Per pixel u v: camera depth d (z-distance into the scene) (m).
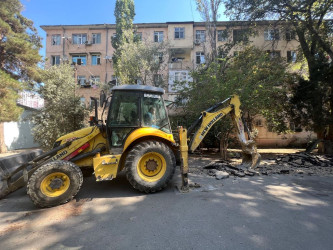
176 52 23.44
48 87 9.79
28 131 19.28
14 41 12.99
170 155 4.63
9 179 4.47
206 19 12.34
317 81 11.19
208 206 3.75
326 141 11.88
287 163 7.93
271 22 12.88
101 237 2.76
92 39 23.77
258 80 9.73
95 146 4.84
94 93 22.31
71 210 3.71
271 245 2.49
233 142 14.88
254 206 3.74
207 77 9.71
